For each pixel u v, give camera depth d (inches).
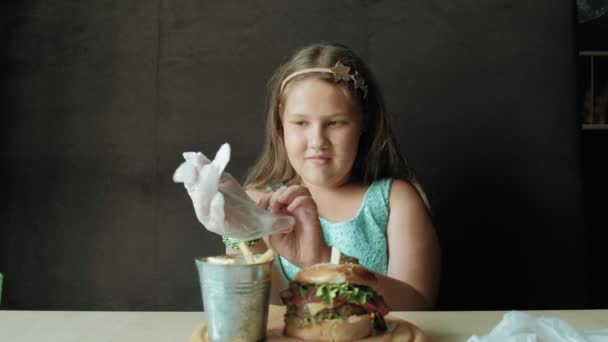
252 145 65.4
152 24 67.0
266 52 65.8
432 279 43.2
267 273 22.5
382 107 48.3
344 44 65.1
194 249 65.6
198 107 66.1
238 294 21.6
